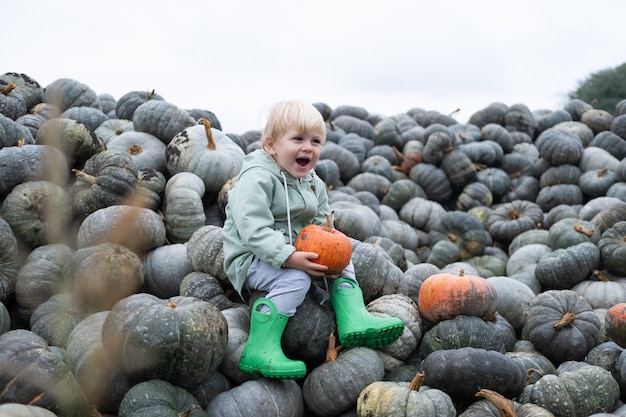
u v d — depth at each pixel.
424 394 3.62
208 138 6.06
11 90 6.70
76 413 3.34
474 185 9.04
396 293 4.88
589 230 6.59
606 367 4.47
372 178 9.00
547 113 11.53
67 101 7.43
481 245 7.40
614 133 9.93
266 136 4.16
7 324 4.15
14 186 5.10
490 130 10.12
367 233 6.32
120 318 3.62
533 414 3.63
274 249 3.85
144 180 5.59
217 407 3.66
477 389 3.72
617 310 4.55
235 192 4.08
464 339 4.25
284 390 3.79
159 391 3.48
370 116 11.68
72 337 3.87
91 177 5.29
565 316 4.79
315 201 4.32
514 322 5.47
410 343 4.41
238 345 4.00
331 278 4.14
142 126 6.57
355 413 3.84
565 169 8.99
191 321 3.63
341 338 3.99
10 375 3.27
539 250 6.85
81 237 4.88
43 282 4.48
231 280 4.16
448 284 4.41
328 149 9.27
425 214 8.48
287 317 3.85
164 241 5.28
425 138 9.62
